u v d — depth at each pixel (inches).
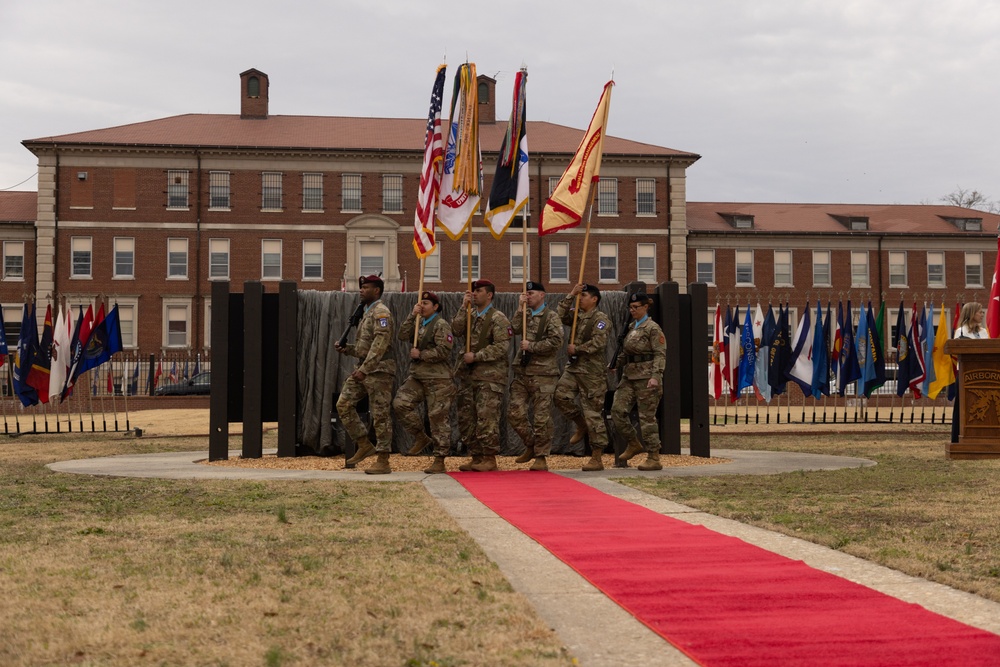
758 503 370.0
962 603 215.0
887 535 295.3
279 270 2343.8
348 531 305.6
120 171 2313.0
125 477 478.9
